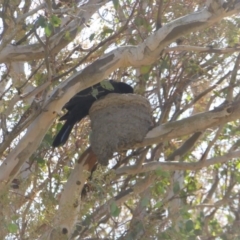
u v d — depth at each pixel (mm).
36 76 14508
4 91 14695
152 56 12547
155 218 12930
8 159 12305
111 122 14633
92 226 13047
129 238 12742
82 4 14016
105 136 14398
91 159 14078
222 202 16406
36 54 13102
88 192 13648
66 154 16094
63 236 12508
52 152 15602
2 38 12875
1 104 14289
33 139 12367
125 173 14062
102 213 13258
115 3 12266
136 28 14312
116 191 14984
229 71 15961
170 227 12227
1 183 12062
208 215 17562
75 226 12922
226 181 18016
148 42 12461
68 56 14008
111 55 12594
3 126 12297
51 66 13016
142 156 14023
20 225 11891
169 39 12367
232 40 14438
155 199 14031
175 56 15648
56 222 12414
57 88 12359
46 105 12250
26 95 12359
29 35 13492
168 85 15758
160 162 13992
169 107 15828
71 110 15633
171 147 17016
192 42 15328
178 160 15180
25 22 13320
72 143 16656
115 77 17328
